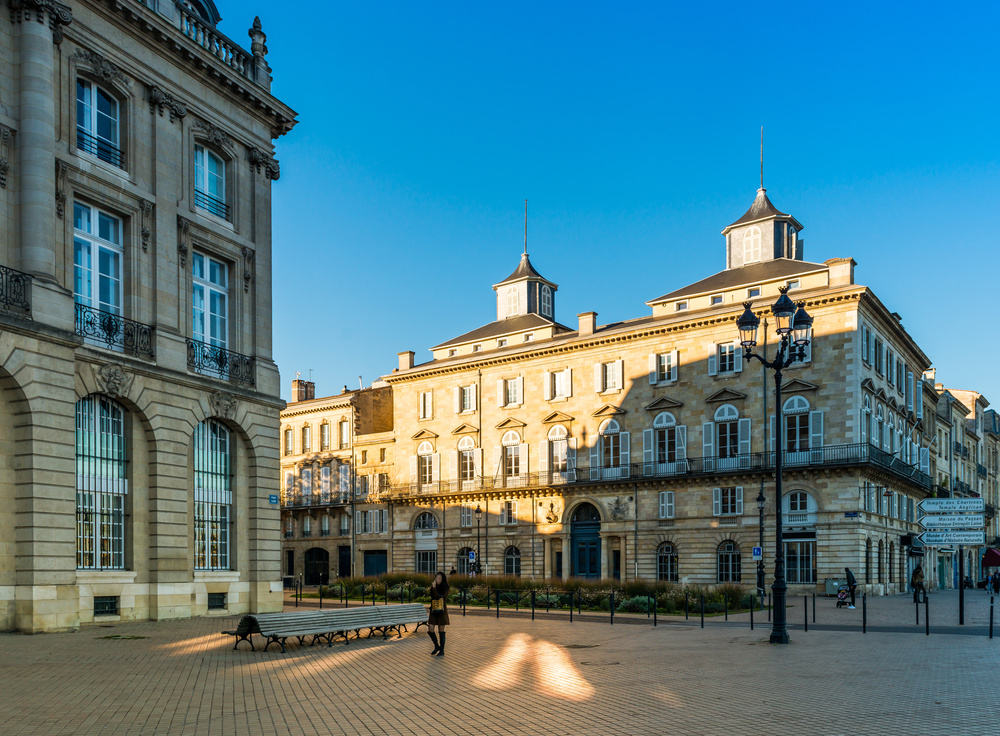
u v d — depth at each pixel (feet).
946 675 51.42
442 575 61.26
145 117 86.84
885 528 185.26
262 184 102.63
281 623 60.54
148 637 67.67
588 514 207.00
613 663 56.95
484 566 220.64
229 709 39.88
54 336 71.51
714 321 190.80
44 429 70.69
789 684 47.88
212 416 91.81
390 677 49.78
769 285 188.34
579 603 115.96
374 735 34.65
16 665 52.49
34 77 73.20
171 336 86.48
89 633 70.18
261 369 99.30
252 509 96.94
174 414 86.07
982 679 49.85
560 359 215.72
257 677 49.11
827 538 170.71
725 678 50.14
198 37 94.79
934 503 87.15
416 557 233.76
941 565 243.40
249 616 60.54
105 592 77.97
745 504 181.47
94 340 78.84
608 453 204.85
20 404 70.03
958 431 285.23
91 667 51.98
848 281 177.99
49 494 70.69
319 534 256.73
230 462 96.07
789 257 207.72
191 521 88.22
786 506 176.55
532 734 34.94
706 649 65.82
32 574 68.95
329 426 259.19
